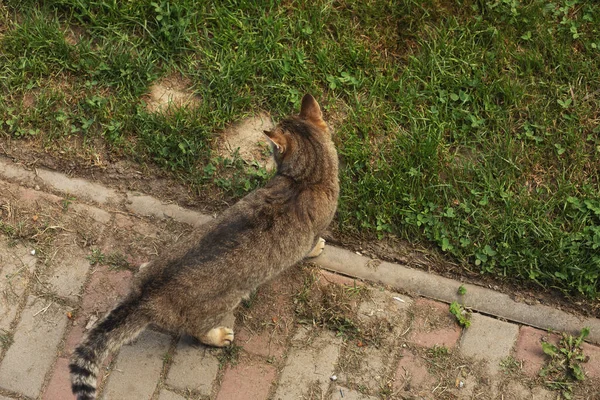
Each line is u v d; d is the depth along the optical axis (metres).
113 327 2.04
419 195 2.37
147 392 2.22
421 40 2.50
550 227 2.33
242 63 2.46
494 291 2.31
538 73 2.48
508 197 2.36
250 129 2.44
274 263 2.14
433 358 2.26
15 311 2.27
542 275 2.30
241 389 2.23
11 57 2.46
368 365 2.25
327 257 2.34
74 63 2.46
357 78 2.47
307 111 2.24
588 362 2.25
